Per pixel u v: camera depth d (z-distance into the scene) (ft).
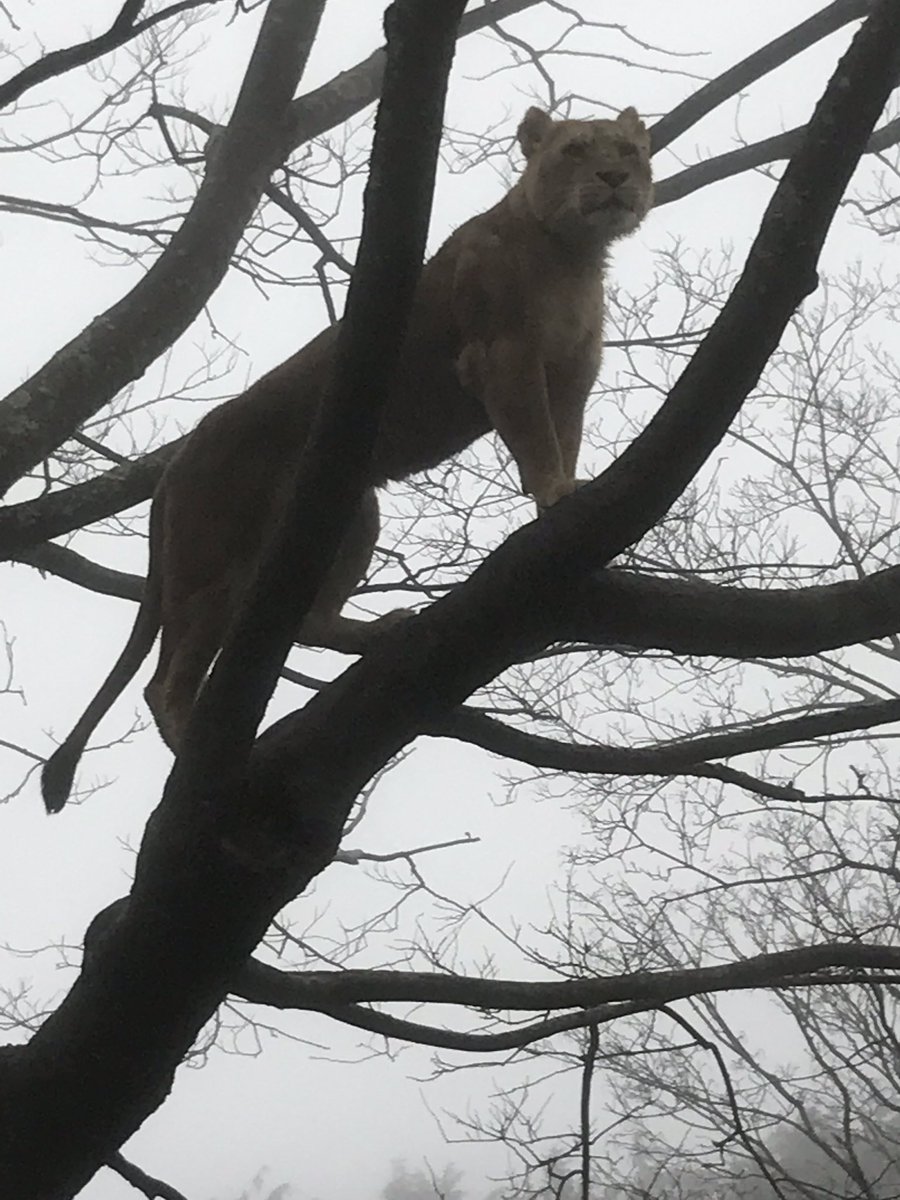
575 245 13.15
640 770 11.19
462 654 8.38
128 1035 8.27
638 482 7.99
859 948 11.89
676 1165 27.76
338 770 8.43
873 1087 28.22
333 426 7.44
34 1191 8.36
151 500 14.03
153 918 8.18
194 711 8.09
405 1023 12.43
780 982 12.23
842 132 7.41
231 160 14.33
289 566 7.64
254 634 7.78
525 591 8.26
